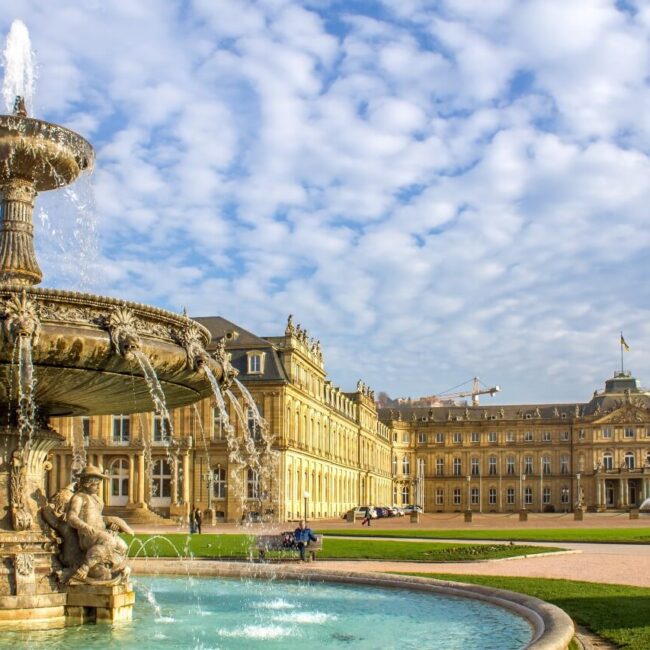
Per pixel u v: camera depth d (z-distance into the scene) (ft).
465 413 605.31
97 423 271.28
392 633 50.16
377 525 251.80
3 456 54.29
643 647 44.68
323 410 354.13
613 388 586.45
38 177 54.85
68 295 45.91
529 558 110.11
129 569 54.39
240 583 76.18
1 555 52.01
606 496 563.07
